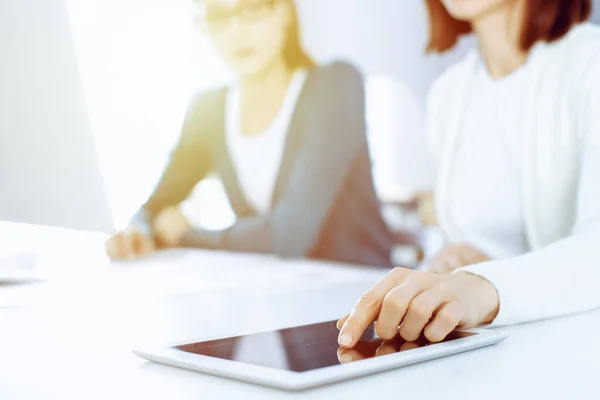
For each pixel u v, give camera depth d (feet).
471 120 4.42
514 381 1.16
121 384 1.22
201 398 1.10
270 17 7.14
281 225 6.17
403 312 1.48
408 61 6.93
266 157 7.00
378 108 7.11
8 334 1.86
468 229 4.38
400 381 1.18
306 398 1.08
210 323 1.94
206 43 7.34
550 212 3.76
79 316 2.16
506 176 4.20
